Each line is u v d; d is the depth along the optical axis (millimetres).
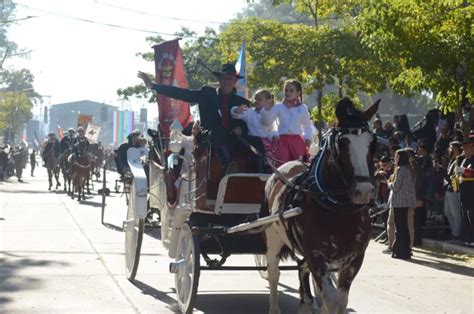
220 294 11023
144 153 19234
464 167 15172
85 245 15484
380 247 16516
